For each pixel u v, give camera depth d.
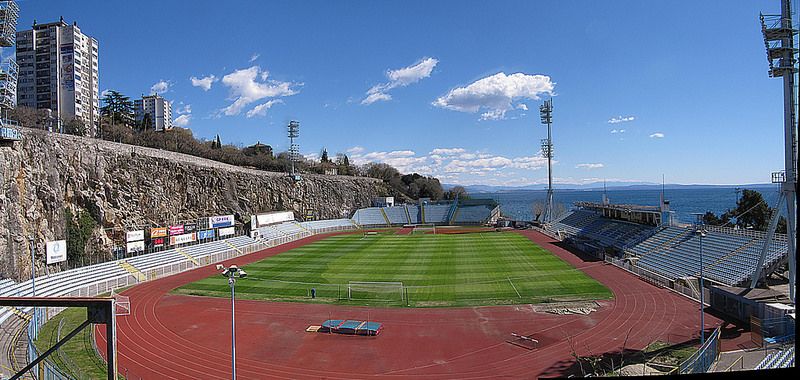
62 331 37.56
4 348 32.62
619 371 27.91
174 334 37.50
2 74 52.88
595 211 101.44
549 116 121.06
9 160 55.56
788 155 30.92
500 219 125.75
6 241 52.94
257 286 54.53
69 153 69.94
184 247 77.38
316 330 37.94
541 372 28.77
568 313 40.56
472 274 58.28
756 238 50.28
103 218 72.94
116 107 146.50
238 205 108.12
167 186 90.31
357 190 156.50
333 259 73.25
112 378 11.05
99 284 54.53
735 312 38.00
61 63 146.12
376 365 30.70
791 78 30.25
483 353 32.22
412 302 45.72
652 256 62.00
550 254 72.06
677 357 29.95
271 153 185.00
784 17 29.77
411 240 94.88
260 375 29.50
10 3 51.84
